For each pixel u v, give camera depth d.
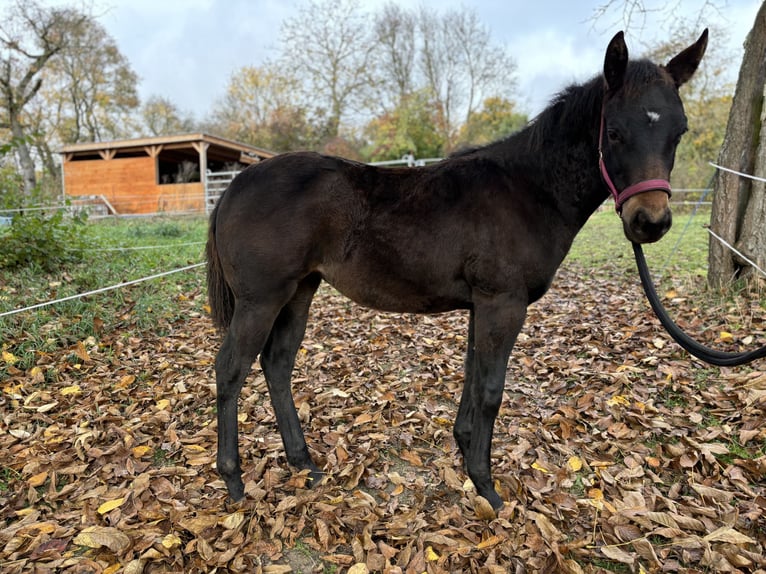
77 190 17.89
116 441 2.92
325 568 2.03
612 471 2.56
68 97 29.06
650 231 2.00
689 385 3.31
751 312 4.17
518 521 2.25
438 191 2.29
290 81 28.98
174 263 6.37
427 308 2.46
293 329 2.67
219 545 2.09
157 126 38.34
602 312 4.95
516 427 3.03
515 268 2.23
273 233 2.23
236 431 2.43
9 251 5.18
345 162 2.39
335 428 3.18
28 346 3.86
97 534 2.07
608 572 1.94
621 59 2.03
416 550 2.05
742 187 4.75
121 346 4.08
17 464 2.65
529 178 2.30
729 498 2.27
